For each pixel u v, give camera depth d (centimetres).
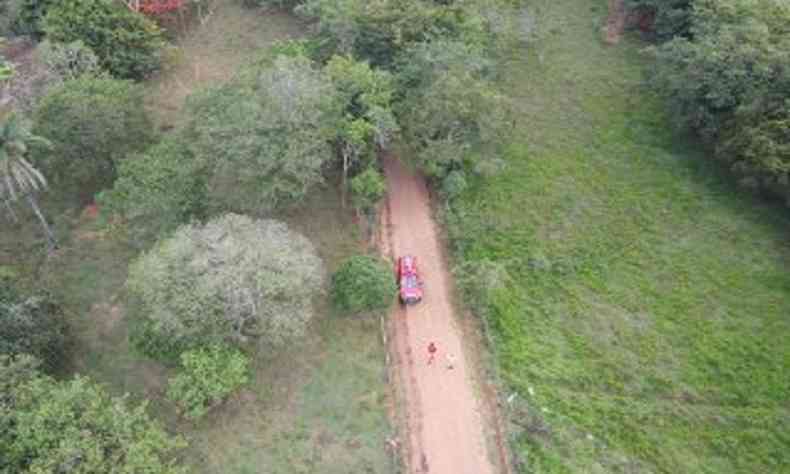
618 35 8400
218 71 7738
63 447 4081
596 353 5444
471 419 4972
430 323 5547
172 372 5247
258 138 5578
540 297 5797
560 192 6600
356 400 5044
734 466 4897
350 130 5956
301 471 4672
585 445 4881
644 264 6078
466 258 5962
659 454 4903
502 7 7788
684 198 6600
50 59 6744
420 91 6444
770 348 5519
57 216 6450
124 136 6334
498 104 6438
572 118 7356
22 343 4897
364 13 6862
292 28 8300
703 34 7056
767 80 6475
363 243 6069
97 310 5700
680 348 5512
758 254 6166
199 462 4716
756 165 6262
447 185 6325
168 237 5412
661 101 7519
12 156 5569
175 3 7906
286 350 5291
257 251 4941
